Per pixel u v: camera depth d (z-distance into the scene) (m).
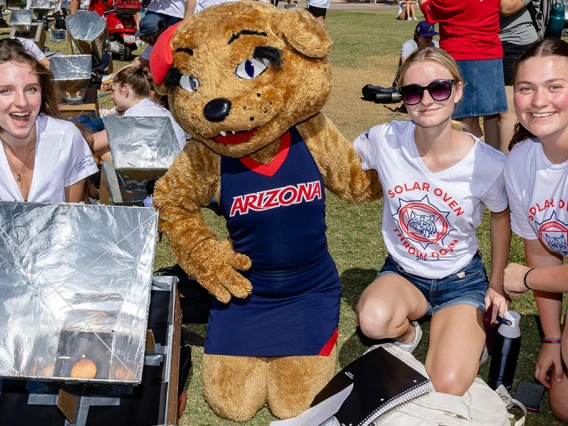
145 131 3.62
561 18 5.26
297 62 2.67
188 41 2.65
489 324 2.93
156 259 4.14
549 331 2.89
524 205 2.76
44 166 3.02
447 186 2.82
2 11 13.59
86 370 2.23
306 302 2.96
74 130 3.13
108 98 7.70
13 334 2.30
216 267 2.84
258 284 2.95
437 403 2.56
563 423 2.90
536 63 2.38
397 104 7.89
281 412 2.81
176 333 2.76
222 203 2.90
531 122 2.45
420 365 2.81
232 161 2.85
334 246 4.32
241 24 2.63
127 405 2.45
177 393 2.63
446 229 2.92
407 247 3.04
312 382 2.81
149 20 6.74
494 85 4.98
